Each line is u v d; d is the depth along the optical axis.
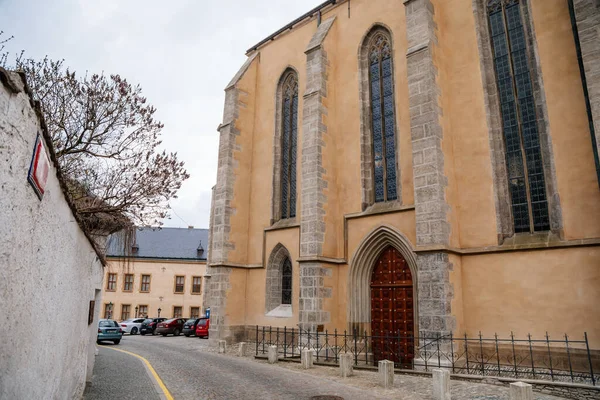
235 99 25.83
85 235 8.31
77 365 8.85
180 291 55.53
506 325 14.83
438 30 17.97
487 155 16.38
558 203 14.45
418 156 16.44
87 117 12.91
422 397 10.80
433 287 15.11
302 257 19.58
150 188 13.44
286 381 12.95
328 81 21.70
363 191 20.08
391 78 20.23
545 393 11.01
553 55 15.32
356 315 19.08
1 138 3.08
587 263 13.59
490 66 17.00
